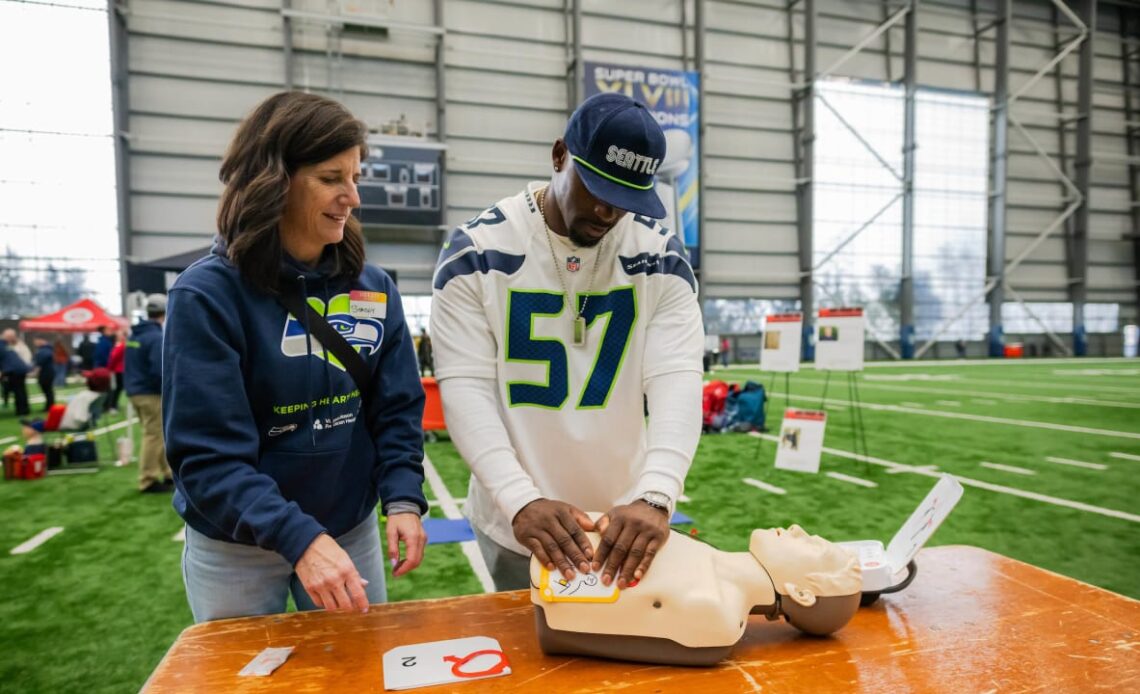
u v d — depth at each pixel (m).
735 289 18.39
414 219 14.91
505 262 1.12
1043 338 21.23
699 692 0.77
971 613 0.98
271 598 1.06
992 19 19.64
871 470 4.76
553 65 16.23
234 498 0.84
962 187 19.92
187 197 13.96
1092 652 0.86
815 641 0.90
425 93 15.38
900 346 19.83
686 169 16.72
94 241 14.25
